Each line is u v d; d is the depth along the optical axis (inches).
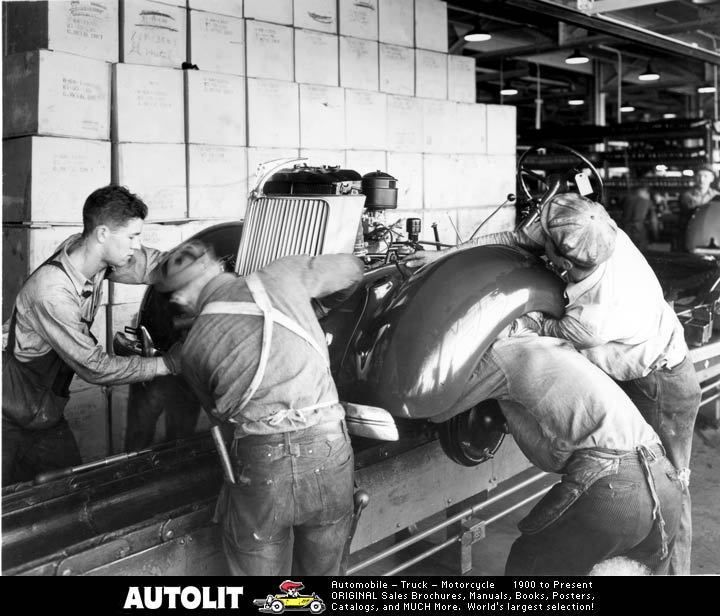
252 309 73.7
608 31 202.1
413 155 243.0
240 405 71.9
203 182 187.9
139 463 94.7
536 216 102.8
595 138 482.6
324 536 74.9
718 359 151.4
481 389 91.3
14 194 162.4
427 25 252.7
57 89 160.7
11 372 104.3
